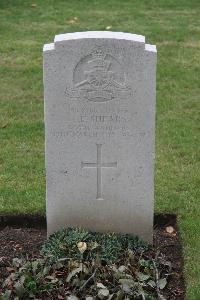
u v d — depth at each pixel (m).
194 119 4.16
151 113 2.75
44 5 6.52
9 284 2.70
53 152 2.82
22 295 2.63
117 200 2.90
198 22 6.04
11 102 4.38
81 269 2.67
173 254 2.96
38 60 5.07
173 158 3.70
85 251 2.77
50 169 2.85
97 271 2.68
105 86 2.71
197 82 4.70
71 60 2.68
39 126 4.06
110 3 6.63
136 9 6.43
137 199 2.90
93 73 2.70
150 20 6.08
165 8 6.50
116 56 2.68
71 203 2.91
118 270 2.67
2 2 6.58
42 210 3.21
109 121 2.77
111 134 2.79
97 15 6.19
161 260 2.83
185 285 2.72
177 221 3.15
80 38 2.66
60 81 2.71
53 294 2.64
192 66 4.97
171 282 2.78
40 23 5.95
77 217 2.93
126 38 2.66
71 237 2.83
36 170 3.58
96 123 2.77
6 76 4.79
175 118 4.16
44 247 2.85
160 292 2.68
